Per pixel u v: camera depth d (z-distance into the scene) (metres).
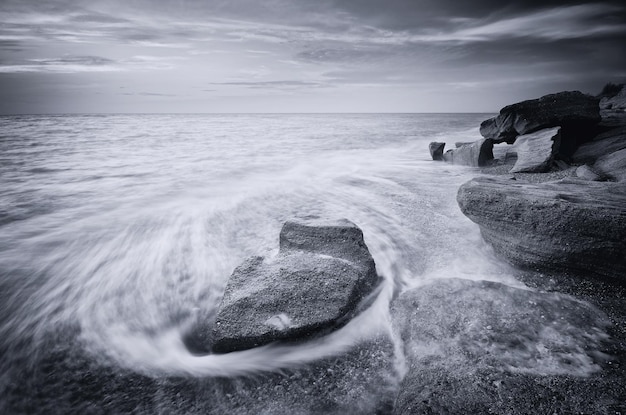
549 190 5.19
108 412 3.14
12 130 42.00
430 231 7.00
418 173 13.83
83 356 3.92
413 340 3.59
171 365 3.77
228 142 29.14
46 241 7.25
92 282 5.60
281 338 3.81
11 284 5.52
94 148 23.52
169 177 13.95
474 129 47.88
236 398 3.25
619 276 4.16
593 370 2.98
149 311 4.84
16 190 11.52
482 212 5.34
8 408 3.24
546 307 3.79
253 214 8.96
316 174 14.60
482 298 4.00
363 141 29.97
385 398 3.11
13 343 4.13
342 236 5.38
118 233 7.68
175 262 6.28
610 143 10.38
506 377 2.90
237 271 4.71
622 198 4.68
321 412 3.02
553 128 10.61
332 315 3.94
